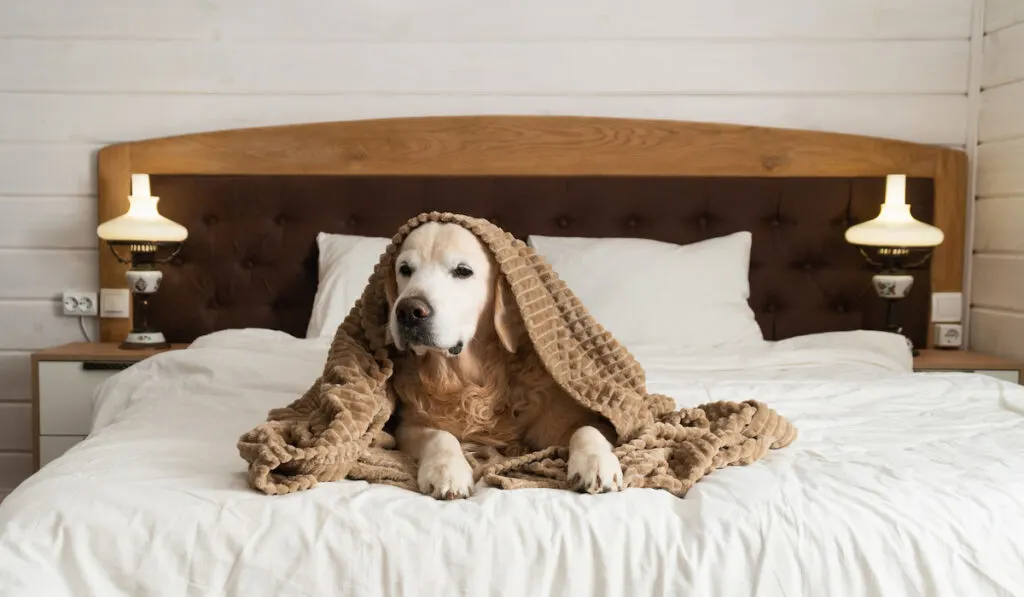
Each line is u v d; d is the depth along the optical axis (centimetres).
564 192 306
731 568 112
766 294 309
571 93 313
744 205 307
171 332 304
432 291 141
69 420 275
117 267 305
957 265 313
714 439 142
